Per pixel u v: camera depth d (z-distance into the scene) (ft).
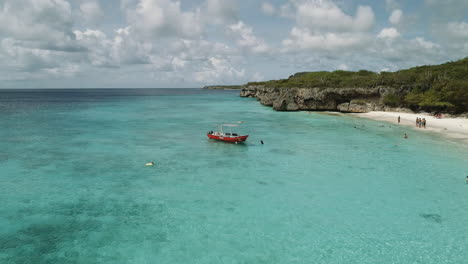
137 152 114.52
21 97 591.37
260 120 208.44
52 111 269.85
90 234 55.47
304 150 118.62
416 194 73.72
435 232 56.18
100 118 217.77
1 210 64.34
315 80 380.58
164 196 72.95
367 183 81.41
